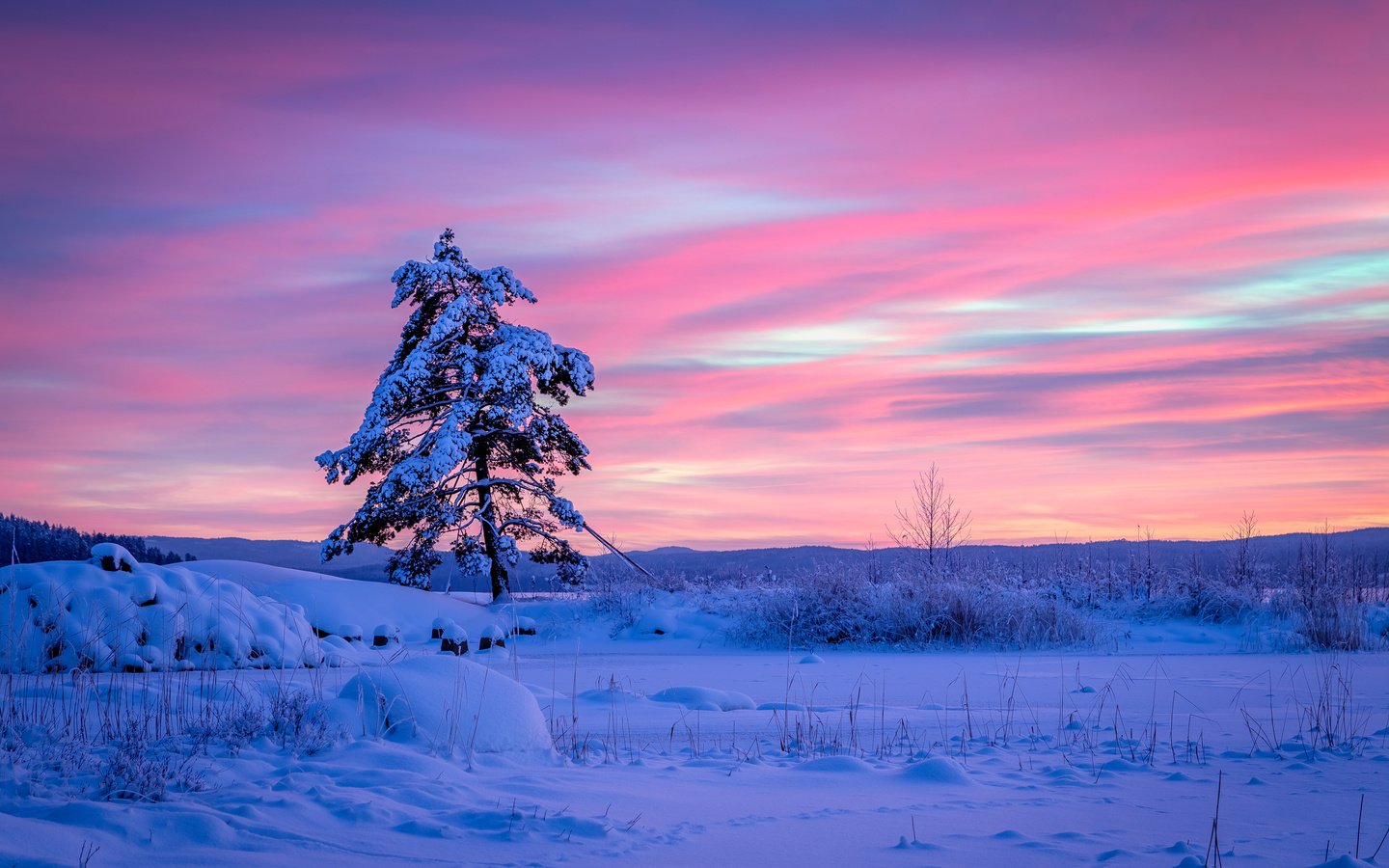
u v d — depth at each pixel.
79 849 5.18
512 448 36.03
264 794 6.63
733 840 5.99
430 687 9.02
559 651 26.28
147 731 8.53
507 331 35.59
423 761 7.80
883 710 11.70
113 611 15.57
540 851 5.63
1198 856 5.62
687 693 13.63
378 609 30.75
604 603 32.94
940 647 25.19
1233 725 11.16
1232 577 29.83
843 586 27.09
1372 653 23.06
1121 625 28.56
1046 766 8.71
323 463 34.84
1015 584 29.67
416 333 36.62
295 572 33.03
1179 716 12.04
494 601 35.47
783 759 9.08
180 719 9.44
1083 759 9.05
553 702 13.35
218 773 7.28
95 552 17.00
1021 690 15.41
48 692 10.98
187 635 16.06
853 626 26.16
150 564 17.72
